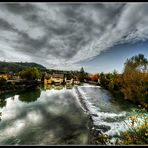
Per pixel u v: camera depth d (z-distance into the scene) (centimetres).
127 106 1925
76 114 1581
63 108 1897
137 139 523
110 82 3794
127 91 2295
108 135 879
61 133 1022
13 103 2167
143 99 1744
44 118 1433
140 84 1973
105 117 1402
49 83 6309
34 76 5697
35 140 916
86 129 1097
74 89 4503
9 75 5138
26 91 3550
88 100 2459
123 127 1040
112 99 2542
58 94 3316
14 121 1330
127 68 2534
